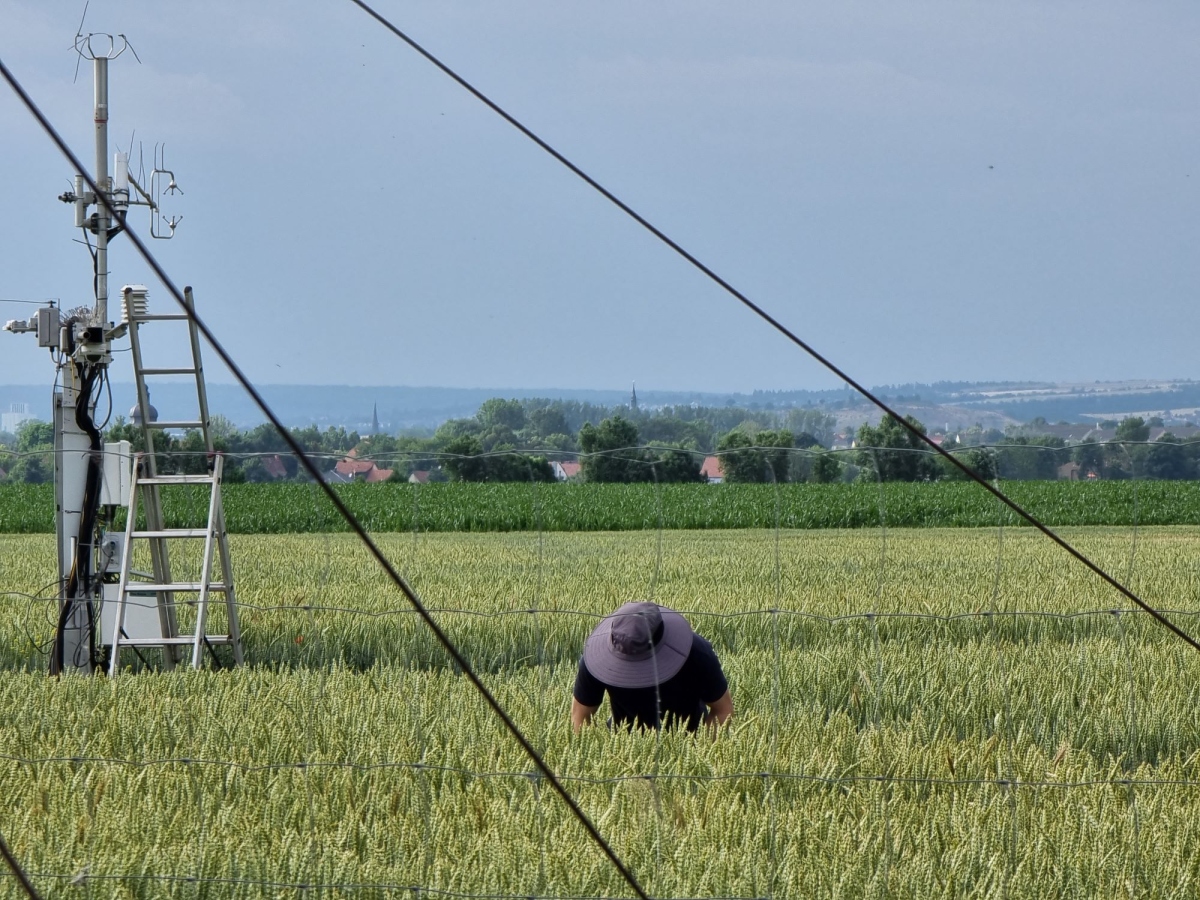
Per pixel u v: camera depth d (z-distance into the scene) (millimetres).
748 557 61594
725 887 12617
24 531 97000
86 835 13539
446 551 63031
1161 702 23031
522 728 18938
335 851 12875
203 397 31125
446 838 13734
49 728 20016
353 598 39281
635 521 100500
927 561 59938
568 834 13711
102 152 30469
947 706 23125
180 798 15133
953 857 13469
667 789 15711
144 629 31172
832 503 103688
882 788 15281
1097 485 113562
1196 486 112625
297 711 19797
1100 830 14258
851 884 12828
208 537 30453
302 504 86188
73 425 30562
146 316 30594
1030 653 29531
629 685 18938
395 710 20234
